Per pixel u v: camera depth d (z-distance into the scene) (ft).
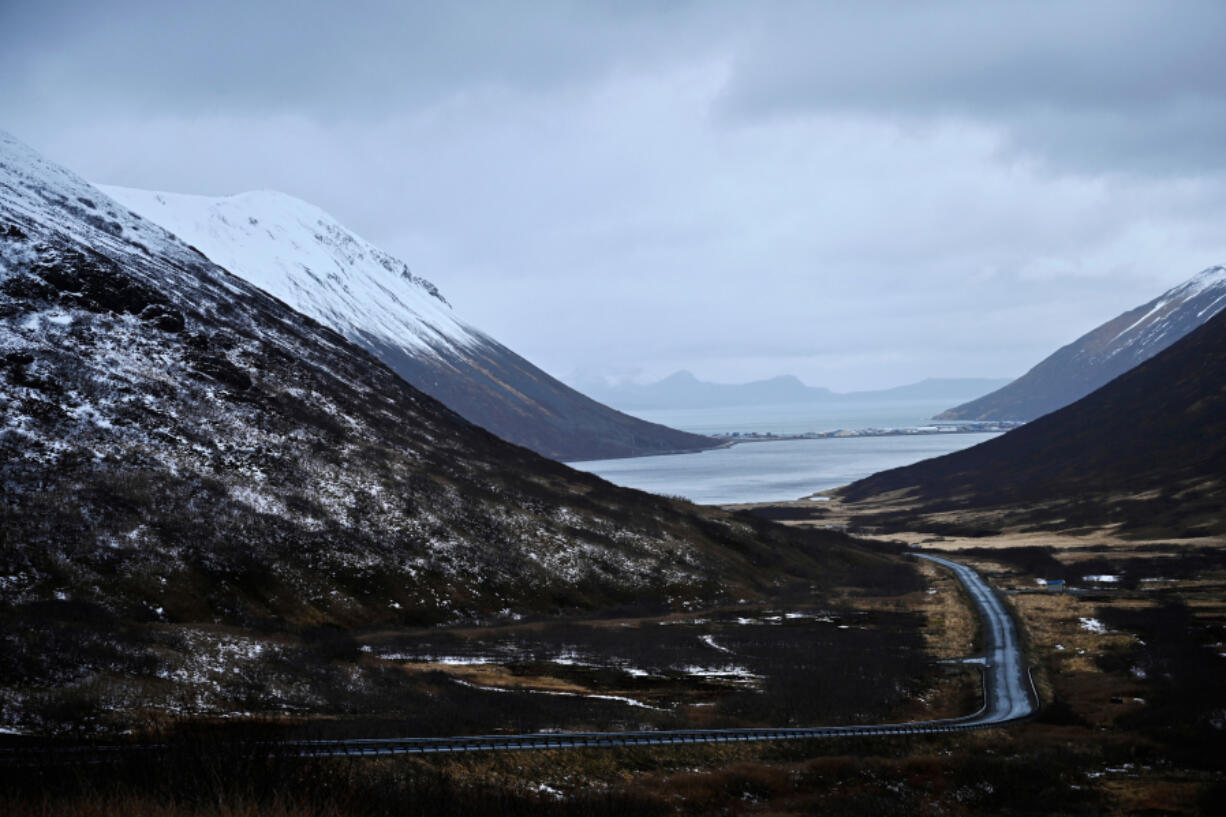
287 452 323.57
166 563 223.51
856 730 164.45
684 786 123.54
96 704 118.83
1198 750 160.97
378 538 289.74
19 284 337.52
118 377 314.76
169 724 112.98
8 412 264.72
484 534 327.67
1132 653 258.78
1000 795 137.28
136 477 259.60
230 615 216.13
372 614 249.34
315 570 255.70
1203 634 283.38
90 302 353.51
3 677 123.24
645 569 350.43
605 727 152.25
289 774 66.59
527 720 148.77
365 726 126.31
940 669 240.32
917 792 136.46
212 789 59.26
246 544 249.14
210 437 307.58
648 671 214.90
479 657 216.95
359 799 71.26
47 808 53.93
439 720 137.80
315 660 170.40
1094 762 155.43
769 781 130.93
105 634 156.15
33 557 203.72
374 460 352.08
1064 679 234.99
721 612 318.65
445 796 84.28
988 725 180.55
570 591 310.65
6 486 229.86
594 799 103.55
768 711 179.32
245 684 145.89
